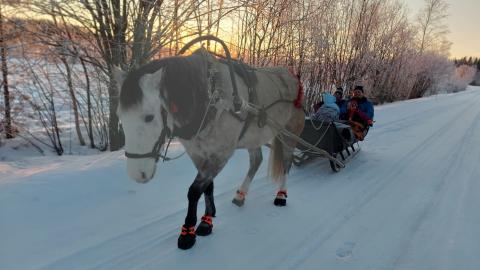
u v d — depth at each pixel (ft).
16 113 21.35
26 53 17.88
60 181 13.25
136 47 18.19
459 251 9.83
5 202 11.16
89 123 22.18
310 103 41.16
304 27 33.40
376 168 18.69
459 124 36.45
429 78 103.65
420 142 26.03
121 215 11.57
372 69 56.70
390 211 12.75
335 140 17.30
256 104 11.09
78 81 21.35
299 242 10.35
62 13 16.22
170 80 8.18
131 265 8.84
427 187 15.49
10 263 8.60
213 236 10.55
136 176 7.85
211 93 9.15
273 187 15.19
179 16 18.16
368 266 9.09
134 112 7.66
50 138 21.18
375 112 47.29
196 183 9.78
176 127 8.89
